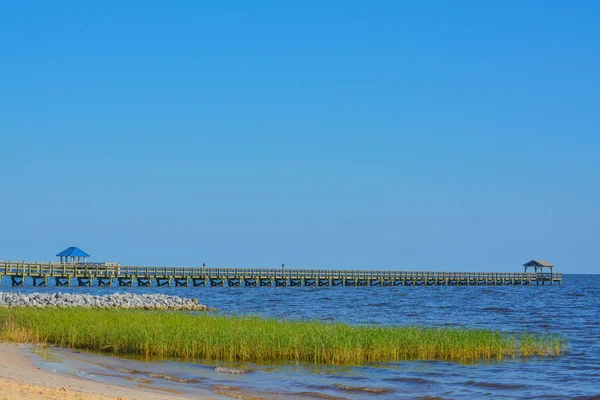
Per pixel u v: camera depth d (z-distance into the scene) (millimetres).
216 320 29453
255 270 89500
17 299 45469
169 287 82562
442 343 25453
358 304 61938
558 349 27766
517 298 75562
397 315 49344
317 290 85938
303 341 24266
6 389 15297
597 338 34062
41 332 28109
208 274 85875
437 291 89750
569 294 86375
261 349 23938
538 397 19750
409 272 102250
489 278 110500
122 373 21094
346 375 21766
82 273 77125
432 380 21453
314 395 19016
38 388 15883
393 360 24438
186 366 22609
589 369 23859
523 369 23672
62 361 22922
